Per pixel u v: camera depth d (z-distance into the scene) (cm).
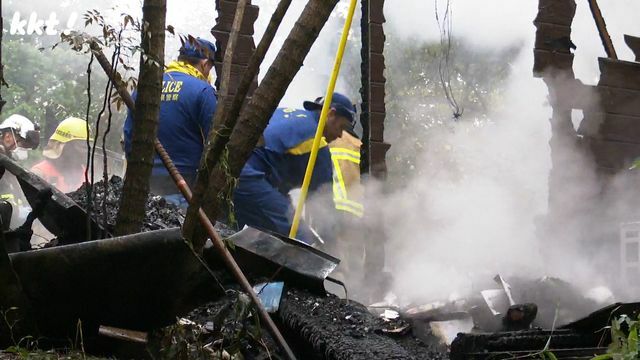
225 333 421
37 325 376
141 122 419
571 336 377
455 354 375
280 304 442
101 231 479
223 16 659
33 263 369
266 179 666
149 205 531
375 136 670
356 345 398
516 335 375
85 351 385
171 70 637
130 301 378
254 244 468
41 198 471
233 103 383
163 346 383
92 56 431
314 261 465
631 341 319
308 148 670
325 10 400
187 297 384
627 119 715
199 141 625
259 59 379
